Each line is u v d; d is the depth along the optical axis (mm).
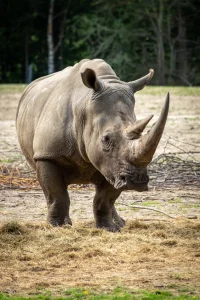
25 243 21406
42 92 25547
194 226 23922
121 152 20750
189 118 53281
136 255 20516
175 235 22797
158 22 114750
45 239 21797
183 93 77250
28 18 123000
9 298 16672
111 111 21750
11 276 18531
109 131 21266
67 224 23672
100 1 119312
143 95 74062
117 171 20844
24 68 126000
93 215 26484
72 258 20203
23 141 25953
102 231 22828
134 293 17219
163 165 35406
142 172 20453
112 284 17906
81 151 22891
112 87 22203
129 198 29734
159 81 114312
